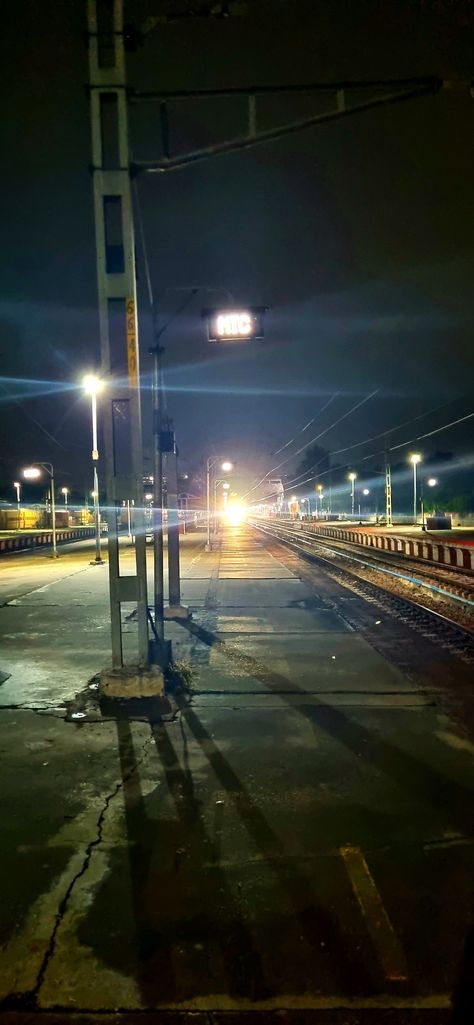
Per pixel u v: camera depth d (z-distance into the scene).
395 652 10.01
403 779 5.10
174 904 3.47
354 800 4.72
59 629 12.20
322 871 3.77
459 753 5.66
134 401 7.07
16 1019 2.73
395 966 2.99
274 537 58.12
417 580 19.94
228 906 3.44
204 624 12.63
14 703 7.29
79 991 2.87
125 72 6.75
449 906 3.43
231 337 8.45
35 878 3.73
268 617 13.49
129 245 6.92
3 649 10.39
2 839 4.19
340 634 11.52
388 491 72.62
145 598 7.57
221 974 2.95
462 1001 2.79
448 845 4.06
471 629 11.61
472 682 8.14
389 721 6.57
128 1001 2.81
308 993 2.84
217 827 4.32
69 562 31.03
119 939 3.19
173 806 4.65
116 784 5.06
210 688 7.88
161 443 9.62
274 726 6.43
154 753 5.72
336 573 23.80
